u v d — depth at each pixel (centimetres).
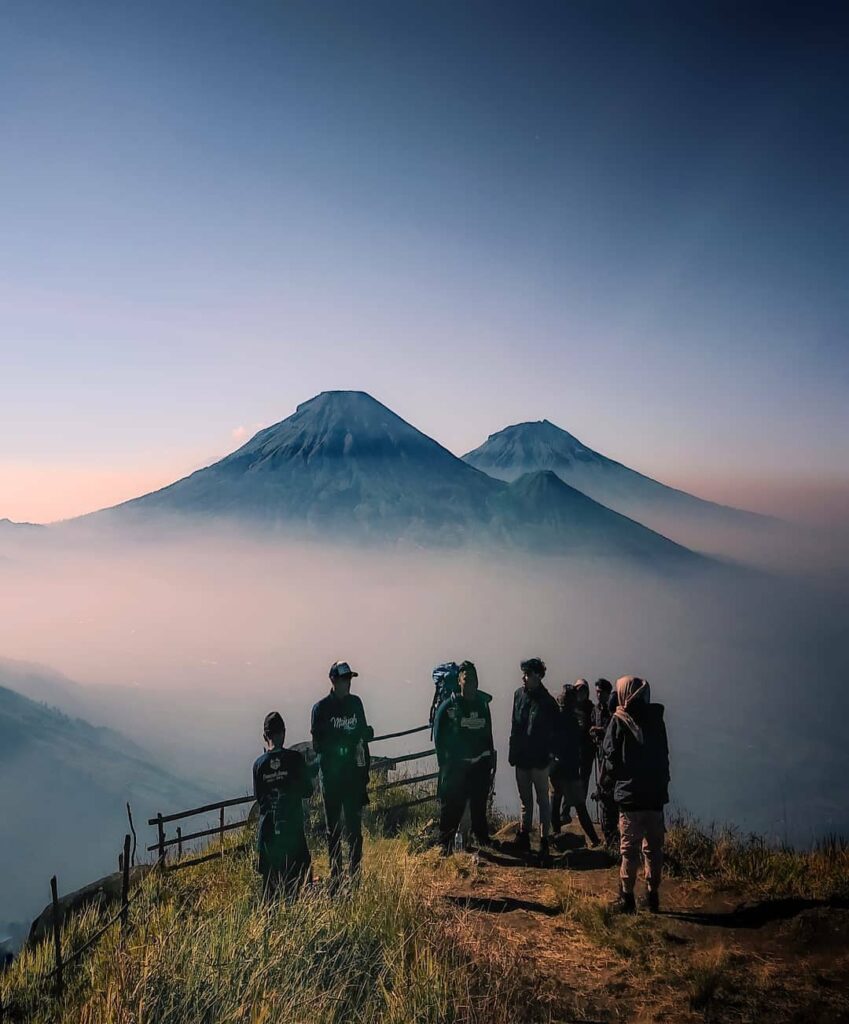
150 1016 452
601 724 898
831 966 557
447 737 874
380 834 984
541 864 833
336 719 767
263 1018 445
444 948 547
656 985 535
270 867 675
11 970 621
